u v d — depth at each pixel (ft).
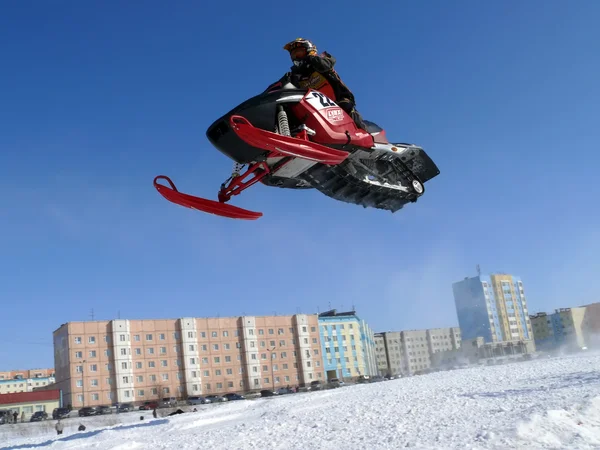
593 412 32.86
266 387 310.24
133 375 275.80
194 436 55.98
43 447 67.77
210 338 301.84
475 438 28.99
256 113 31.01
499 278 441.68
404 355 509.76
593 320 451.12
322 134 32.63
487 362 346.74
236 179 34.32
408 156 40.27
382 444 31.76
